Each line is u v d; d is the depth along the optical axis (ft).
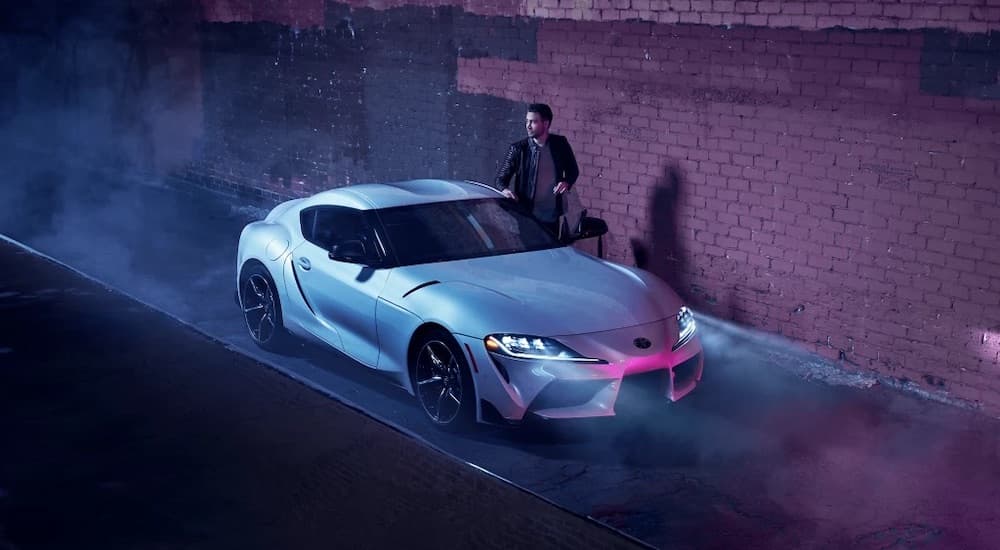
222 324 26.84
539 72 30.30
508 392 18.15
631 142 27.91
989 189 20.29
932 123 21.03
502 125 32.04
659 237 27.68
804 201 23.84
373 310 20.70
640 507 16.31
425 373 19.80
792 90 23.62
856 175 22.62
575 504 16.42
